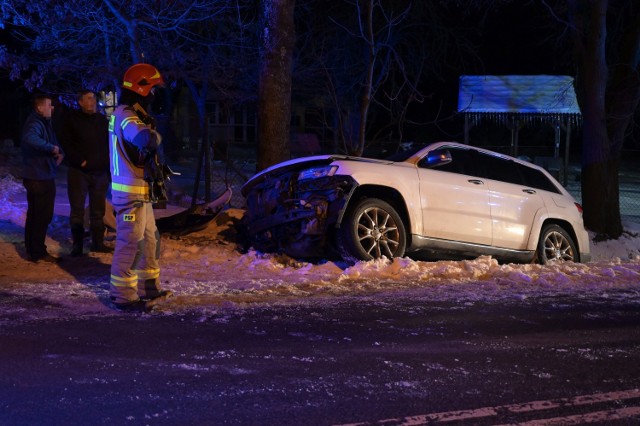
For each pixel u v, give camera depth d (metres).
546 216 10.85
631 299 7.70
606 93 15.75
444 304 7.17
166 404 4.28
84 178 9.21
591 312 7.02
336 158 9.25
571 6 15.12
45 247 8.84
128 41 18.05
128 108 6.20
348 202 8.93
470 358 5.37
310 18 24.17
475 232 9.93
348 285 7.95
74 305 6.66
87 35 18.27
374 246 9.01
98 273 8.27
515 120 25.62
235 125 34.97
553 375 5.01
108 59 17.39
